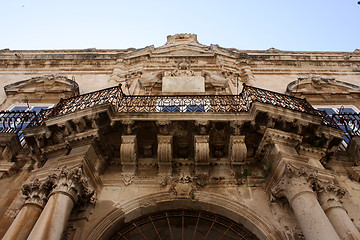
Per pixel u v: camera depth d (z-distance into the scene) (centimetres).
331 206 617
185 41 1728
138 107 834
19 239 562
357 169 784
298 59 1432
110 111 746
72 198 624
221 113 753
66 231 628
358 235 562
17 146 837
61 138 775
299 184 626
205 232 766
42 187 644
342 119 871
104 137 762
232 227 688
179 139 775
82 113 747
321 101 1169
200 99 914
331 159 804
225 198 709
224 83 1154
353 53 1545
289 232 624
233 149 732
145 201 707
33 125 851
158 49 1500
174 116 750
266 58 1423
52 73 1282
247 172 760
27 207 618
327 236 528
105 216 670
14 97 1181
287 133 736
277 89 1239
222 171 762
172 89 1123
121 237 677
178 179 745
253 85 1245
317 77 1255
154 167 779
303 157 685
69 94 1173
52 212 571
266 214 671
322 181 667
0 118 895
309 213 573
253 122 740
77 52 1559
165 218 714
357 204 707
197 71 1304
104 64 1405
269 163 727
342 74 1377
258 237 656
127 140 746
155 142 783
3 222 666
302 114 750
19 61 1421
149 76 1198
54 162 743
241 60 1384
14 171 802
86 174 687
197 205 715
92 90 1223
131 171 759
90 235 629
